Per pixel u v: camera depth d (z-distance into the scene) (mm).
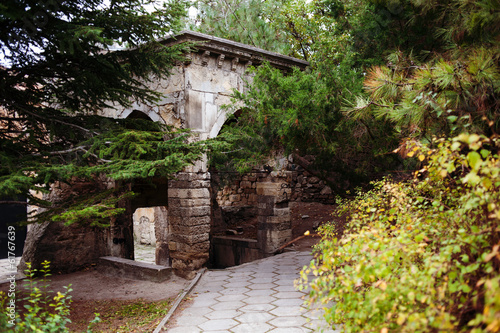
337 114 7430
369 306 2684
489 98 4176
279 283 7770
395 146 7168
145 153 6160
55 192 10562
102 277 9812
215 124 9867
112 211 5391
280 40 15117
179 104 9422
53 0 5309
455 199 3684
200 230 9375
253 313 6117
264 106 7941
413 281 2502
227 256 13242
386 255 2678
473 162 2262
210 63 9766
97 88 6512
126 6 6551
